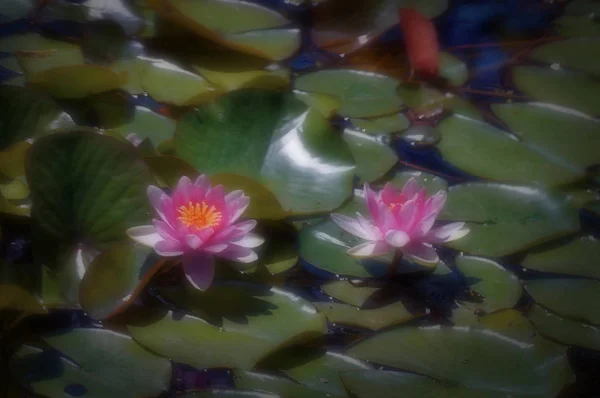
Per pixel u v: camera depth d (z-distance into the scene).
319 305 1.78
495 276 1.82
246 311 1.76
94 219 1.79
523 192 1.90
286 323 1.75
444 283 1.81
